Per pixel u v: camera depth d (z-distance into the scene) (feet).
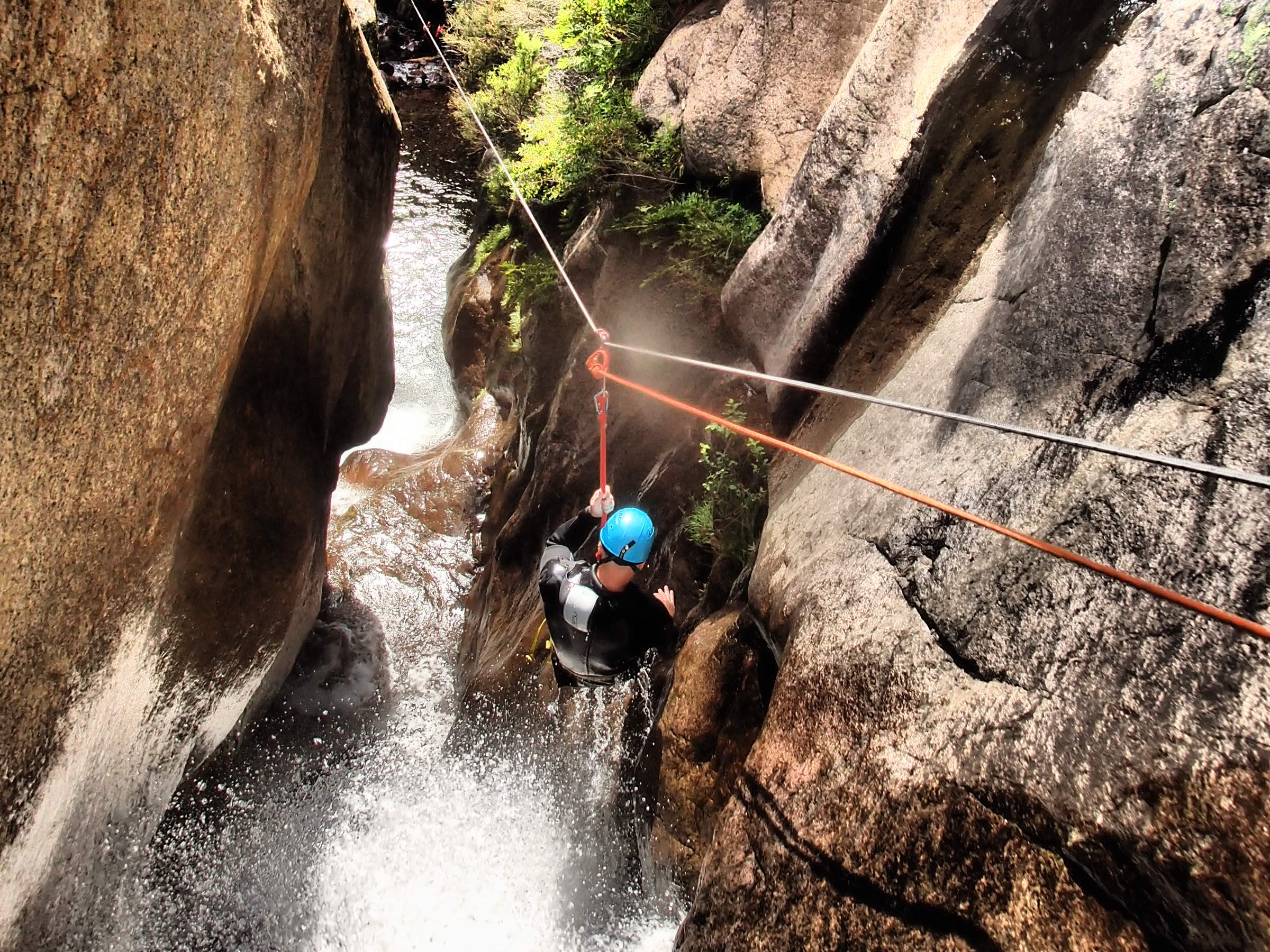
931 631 8.71
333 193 16.98
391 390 23.58
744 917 9.00
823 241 15.81
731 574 16.51
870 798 8.31
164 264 9.62
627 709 16.85
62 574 9.70
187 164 9.52
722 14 22.25
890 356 13.34
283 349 16.69
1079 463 7.99
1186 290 7.71
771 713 10.19
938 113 12.67
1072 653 7.29
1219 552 6.52
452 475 32.76
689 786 13.15
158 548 11.94
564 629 12.41
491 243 37.22
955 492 9.43
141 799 14.90
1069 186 9.68
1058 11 11.14
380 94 18.62
